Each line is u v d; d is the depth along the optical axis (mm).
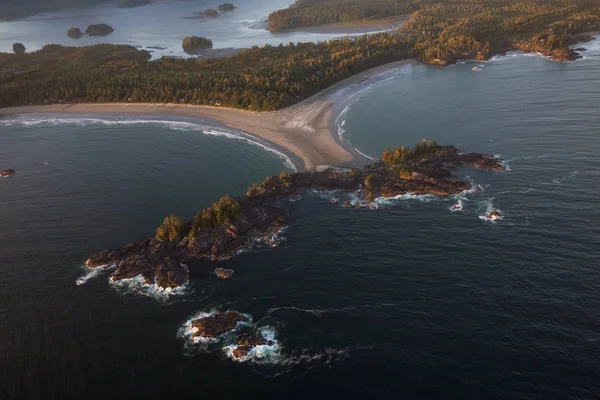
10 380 82062
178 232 119750
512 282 95562
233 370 81938
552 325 84750
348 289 98125
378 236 114688
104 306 98562
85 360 85375
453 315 89125
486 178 136875
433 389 75562
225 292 100062
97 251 118250
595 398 71750
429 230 115188
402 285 97875
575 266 98125
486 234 111312
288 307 94688
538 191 127000
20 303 100438
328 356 83125
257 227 122188
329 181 143750
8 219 135375
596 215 113875
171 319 93938
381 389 76438
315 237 116562
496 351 80938
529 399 72562
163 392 78625
